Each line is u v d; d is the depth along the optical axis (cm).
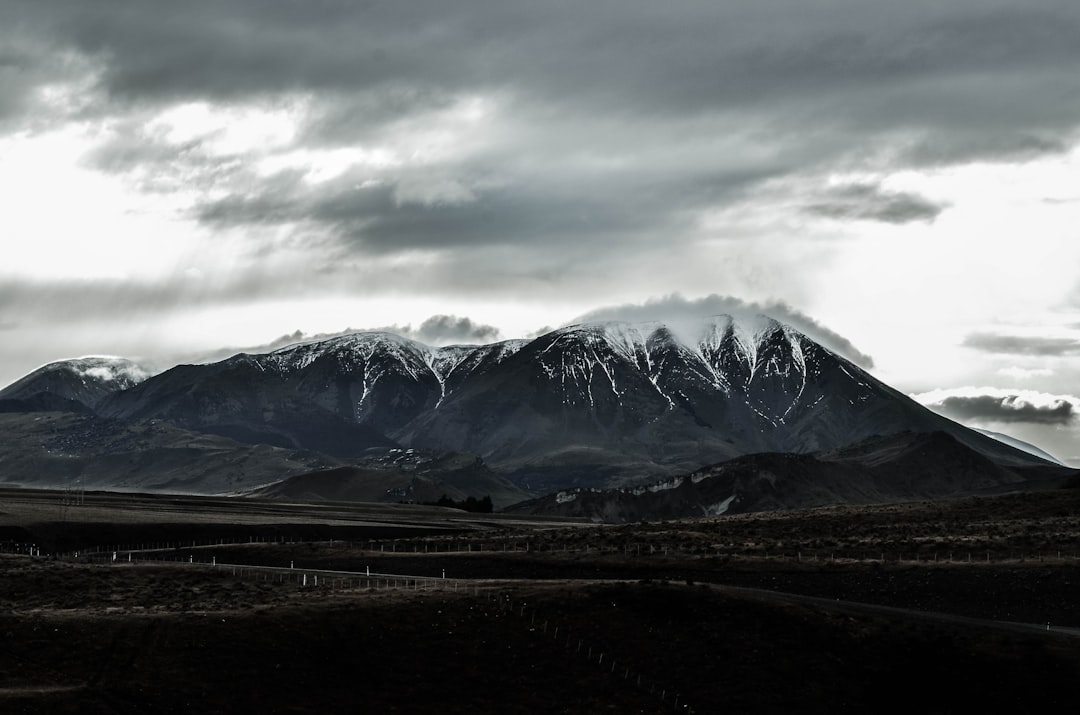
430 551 18600
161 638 11762
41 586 14250
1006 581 14725
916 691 11975
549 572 16475
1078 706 11688
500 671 12038
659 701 11731
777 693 11906
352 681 11675
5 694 10581
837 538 18475
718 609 13088
